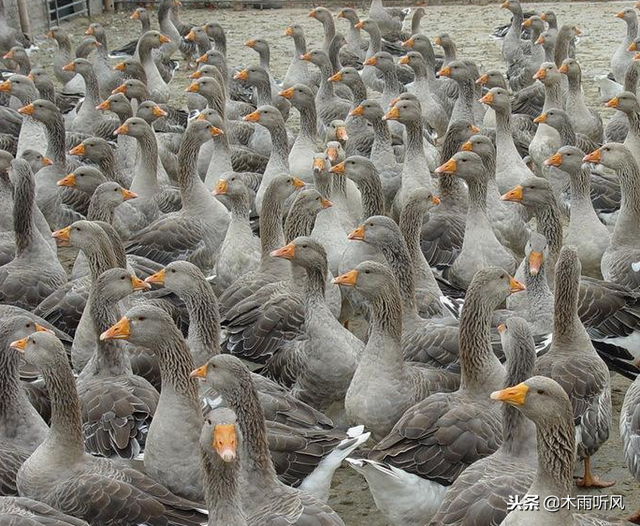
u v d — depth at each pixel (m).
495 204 18.17
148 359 13.23
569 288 12.26
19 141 22.70
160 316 11.20
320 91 26.80
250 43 29.42
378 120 20.67
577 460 12.48
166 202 19.75
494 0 43.38
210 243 18.11
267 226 15.91
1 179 18.78
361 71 31.20
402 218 15.46
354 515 12.29
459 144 19.83
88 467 10.63
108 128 24.61
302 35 29.31
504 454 10.27
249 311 14.27
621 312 14.09
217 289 17.33
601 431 12.04
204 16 42.78
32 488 10.54
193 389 11.16
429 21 40.69
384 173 20.70
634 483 12.55
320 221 16.83
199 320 12.99
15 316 12.09
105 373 12.24
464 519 9.37
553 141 21.97
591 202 18.20
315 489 10.87
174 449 10.98
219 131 18.30
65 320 14.58
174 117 25.44
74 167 21.61
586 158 16.88
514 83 30.31
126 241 19.33
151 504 10.05
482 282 11.69
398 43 33.62
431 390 12.30
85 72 25.05
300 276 14.93
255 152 22.62
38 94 24.09
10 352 11.69
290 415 11.55
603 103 28.20
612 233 17.77
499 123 20.55
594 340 13.66
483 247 16.39
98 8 43.84
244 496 10.05
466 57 34.59
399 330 12.14
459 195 18.05
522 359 10.94
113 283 12.84
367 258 15.49
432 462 10.67
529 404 9.29
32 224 16.19
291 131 27.52
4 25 32.91
